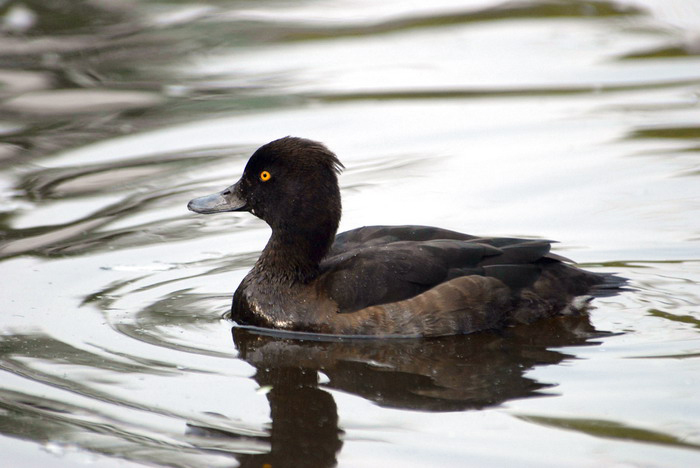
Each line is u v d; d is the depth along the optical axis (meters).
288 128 16.98
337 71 19.84
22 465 7.85
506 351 9.84
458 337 10.26
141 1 23.62
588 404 8.55
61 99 18.47
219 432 8.24
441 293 10.32
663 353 9.60
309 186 10.66
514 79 19.16
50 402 8.77
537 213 13.58
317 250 10.69
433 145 16.25
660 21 22.19
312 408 8.65
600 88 18.59
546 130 16.72
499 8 23.55
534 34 21.69
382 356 9.80
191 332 10.39
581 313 10.70
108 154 16.03
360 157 15.81
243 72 19.95
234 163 15.51
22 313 10.75
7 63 20.09
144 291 11.44
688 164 15.12
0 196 14.35
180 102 18.34
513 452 7.79
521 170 15.12
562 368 9.34
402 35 21.95
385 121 17.30
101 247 12.68
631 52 20.38
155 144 16.42
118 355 9.76
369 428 8.25
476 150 15.98
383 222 13.36
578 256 12.18
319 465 7.69
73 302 11.06
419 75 19.53
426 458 7.74
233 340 10.23
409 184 14.70
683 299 10.93
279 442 8.06
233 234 13.30
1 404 8.71
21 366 9.47
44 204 14.09
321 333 10.36
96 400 8.82
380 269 10.39
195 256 12.52
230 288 11.61
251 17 23.16
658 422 8.19
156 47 21.19
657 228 12.96
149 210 13.92
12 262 12.14
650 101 17.86
